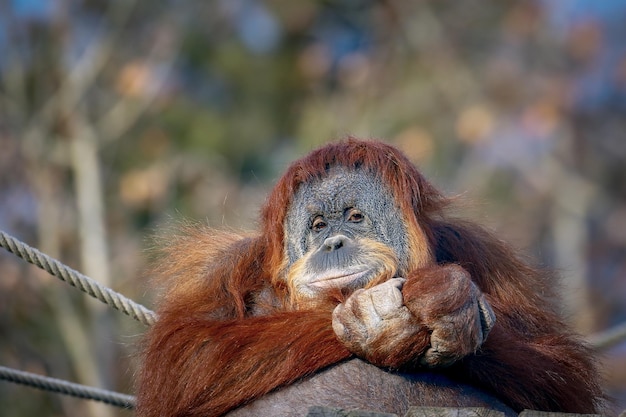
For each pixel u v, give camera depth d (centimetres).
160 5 2312
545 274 925
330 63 2558
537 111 2386
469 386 728
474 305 674
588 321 2061
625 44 2539
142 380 770
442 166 2302
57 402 1786
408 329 677
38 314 1831
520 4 2539
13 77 2058
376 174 804
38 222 1952
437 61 2488
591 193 2422
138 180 2070
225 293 804
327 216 796
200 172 2148
